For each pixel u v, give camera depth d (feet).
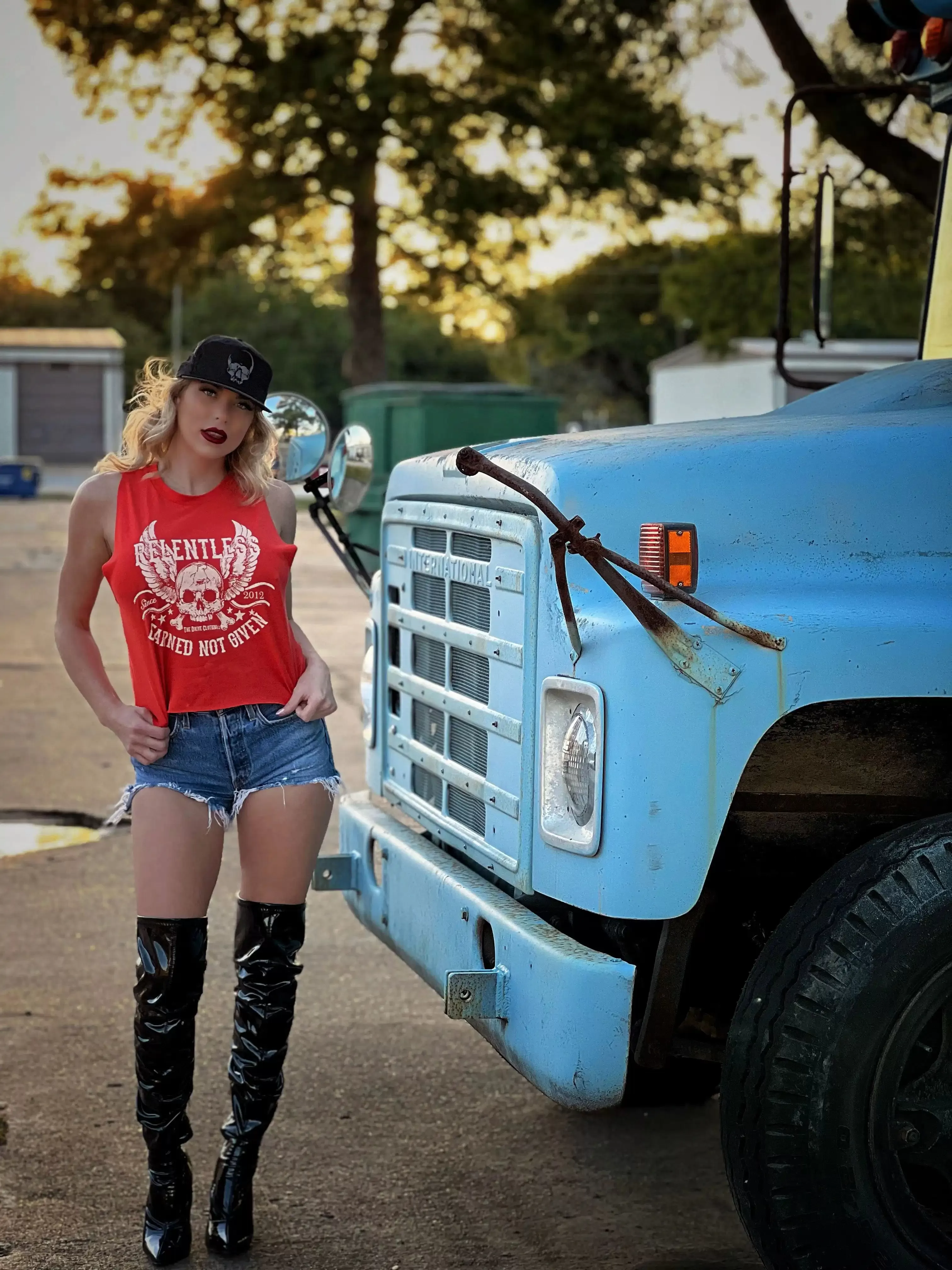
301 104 93.20
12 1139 12.76
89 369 181.27
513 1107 13.69
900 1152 9.32
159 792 10.59
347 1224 11.48
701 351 145.28
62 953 17.56
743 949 10.89
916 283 50.57
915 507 9.82
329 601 53.67
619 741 8.99
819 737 10.02
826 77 34.19
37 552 76.33
